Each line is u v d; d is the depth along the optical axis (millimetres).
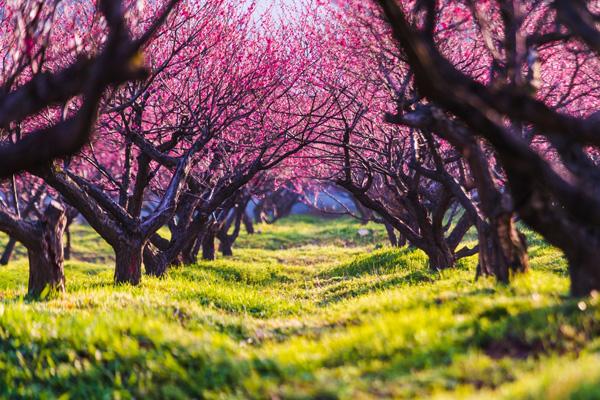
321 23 21594
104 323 11312
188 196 24031
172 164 20797
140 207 21594
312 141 20688
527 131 14648
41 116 17875
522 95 9352
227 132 23844
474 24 14891
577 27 8773
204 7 20109
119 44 8852
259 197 38906
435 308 10844
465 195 15625
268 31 23594
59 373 10008
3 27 14305
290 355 9844
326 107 24016
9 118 9531
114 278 19156
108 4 8578
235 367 9383
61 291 16516
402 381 8016
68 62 15078
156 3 18859
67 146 9195
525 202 10164
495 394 7012
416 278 18922
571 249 10000
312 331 12141
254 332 12961
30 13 10852
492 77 13000
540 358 8000
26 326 11320
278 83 21672
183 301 15148
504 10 11320
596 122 9266
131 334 10977
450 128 11164
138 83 19516
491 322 9617
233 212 38844
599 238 9922
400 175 20750
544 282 11320
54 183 17422
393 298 12773
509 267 12078
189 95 21250
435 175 17469
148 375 9594
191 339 10766
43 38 11117
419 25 14266
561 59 18688
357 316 12234
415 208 19969
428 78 9398
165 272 23516
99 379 9734
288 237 50812
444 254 20297
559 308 9289
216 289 18719
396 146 21703
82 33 15969
